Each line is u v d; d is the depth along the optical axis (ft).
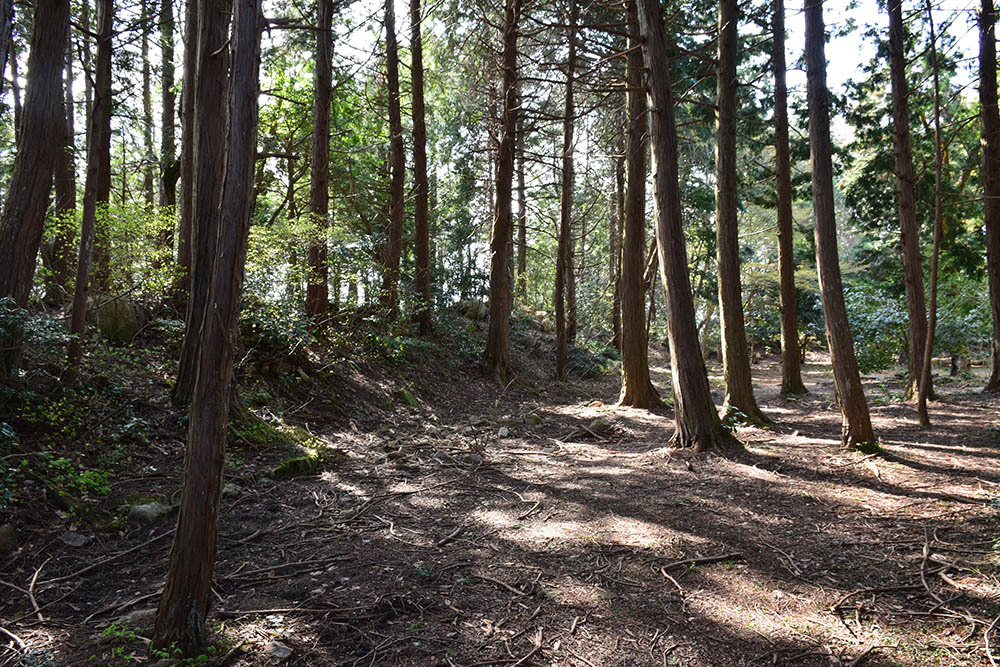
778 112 40.45
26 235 19.83
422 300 52.29
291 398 30.40
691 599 12.34
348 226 56.13
